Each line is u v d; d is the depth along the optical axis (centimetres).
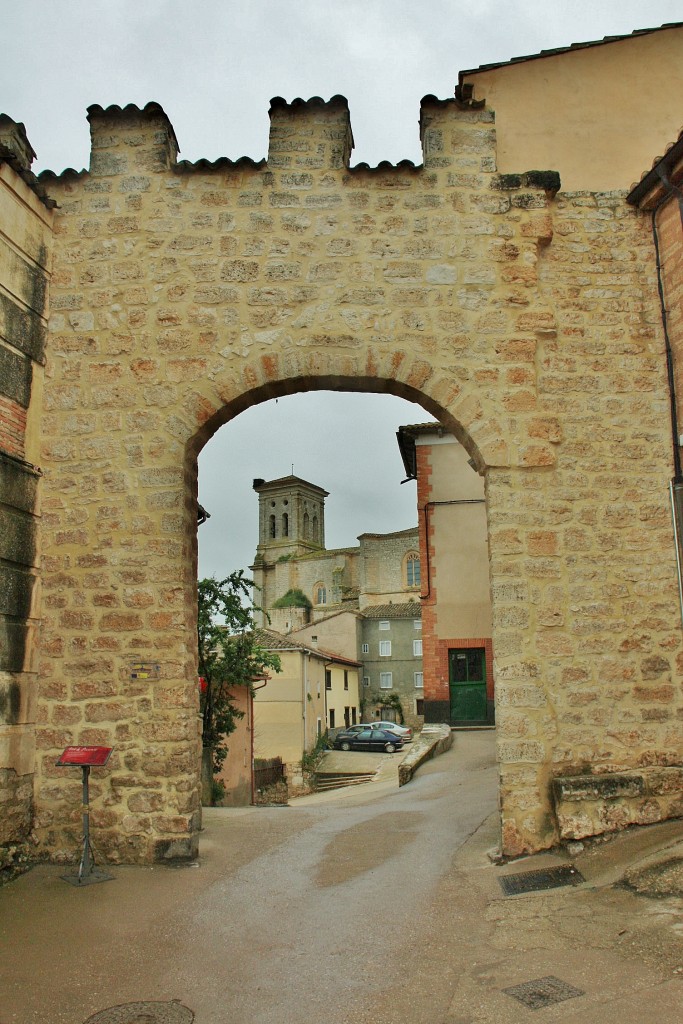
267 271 785
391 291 779
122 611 730
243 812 1070
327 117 816
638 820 684
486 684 2045
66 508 750
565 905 552
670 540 746
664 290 787
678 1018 375
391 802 1140
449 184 801
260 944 512
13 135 765
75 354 775
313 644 5675
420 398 777
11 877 657
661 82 895
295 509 8700
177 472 752
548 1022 383
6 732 672
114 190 804
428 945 499
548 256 799
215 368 768
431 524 2130
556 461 753
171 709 711
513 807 688
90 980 459
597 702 711
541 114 886
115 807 700
